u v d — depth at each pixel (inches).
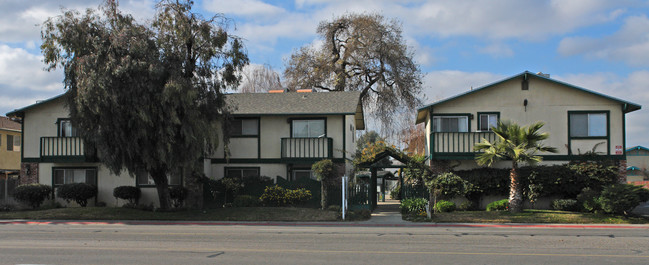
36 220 867.4
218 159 1091.3
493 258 434.6
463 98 1023.0
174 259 431.5
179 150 842.8
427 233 660.1
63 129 1088.2
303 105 1104.8
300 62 1866.4
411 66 1806.1
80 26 792.9
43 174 1088.8
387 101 1807.3
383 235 630.5
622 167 970.1
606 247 508.4
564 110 998.4
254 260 425.1
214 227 756.0
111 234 640.4
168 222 829.2
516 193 880.9
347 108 1069.8
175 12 855.7
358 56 1825.8
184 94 805.9
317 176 935.0
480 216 846.5
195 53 884.0
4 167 1620.3
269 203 985.5
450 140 1000.9
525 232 676.7
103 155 836.0
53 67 818.8
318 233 658.2
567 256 446.9
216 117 908.6
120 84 781.9
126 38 789.9
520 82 1012.5
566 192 948.6
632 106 972.6
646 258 436.5
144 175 1064.2
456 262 414.0
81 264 408.5
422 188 1039.6
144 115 783.7
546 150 885.2
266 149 1081.4
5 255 457.1
